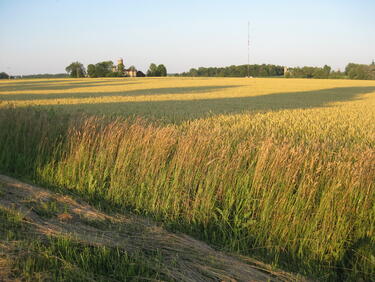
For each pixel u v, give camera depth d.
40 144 6.93
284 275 3.62
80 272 3.34
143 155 5.71
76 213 4.76
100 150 6.24
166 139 5.75
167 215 4.87
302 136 9.70
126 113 15.06
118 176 5.66
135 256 3.64
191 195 5.13
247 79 81.56
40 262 3.41
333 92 38.91
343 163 4.47
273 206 4.39
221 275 3.46
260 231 4.34
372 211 4.16
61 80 82.44
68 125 7.62
